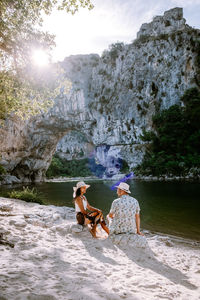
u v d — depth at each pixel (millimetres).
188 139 47312
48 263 2861
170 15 64000
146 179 45750
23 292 1962
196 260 4379
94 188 27797
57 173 83688
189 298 2318
